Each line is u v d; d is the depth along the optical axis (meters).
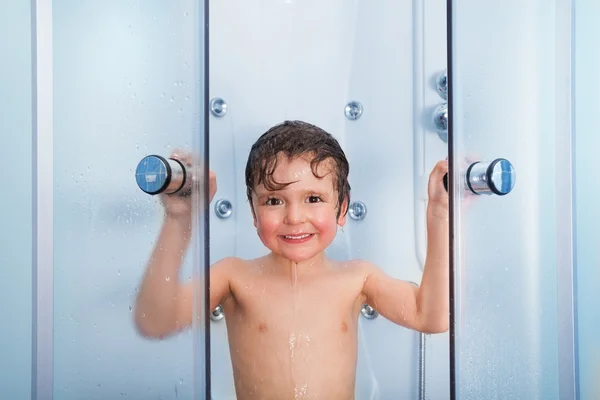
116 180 0.96
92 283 0.95
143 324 0.91
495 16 0.95
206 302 0.83
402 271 1.16
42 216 0.94
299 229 0.96
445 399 1.14
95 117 0.97
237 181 1.16
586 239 1.09
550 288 0.99
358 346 1.11
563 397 0.98
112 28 0.97
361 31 1.19
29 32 1.05
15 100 1.04
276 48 1.18
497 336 0.92
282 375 0.95
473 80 0.91
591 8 1.10
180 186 0.86
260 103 1.18
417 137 1.18
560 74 1.00
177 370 0.87
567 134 1.00
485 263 0.92
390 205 1.18
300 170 0.95
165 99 0.92
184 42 0.90
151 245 0.91
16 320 1.03
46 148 0.95
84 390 0.93
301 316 0.98
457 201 0.87
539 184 0.99
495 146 0.94
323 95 1.19
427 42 1.18
